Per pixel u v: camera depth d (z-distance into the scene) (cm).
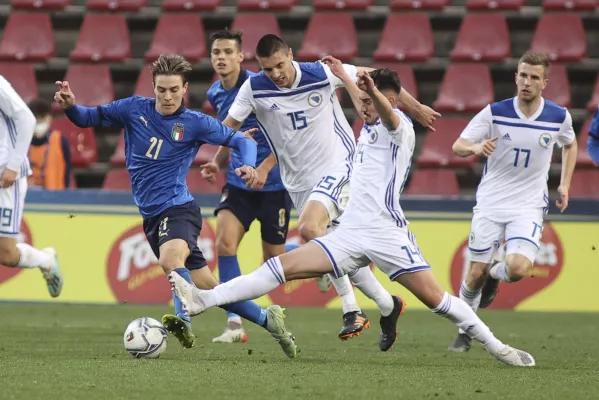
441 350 2884
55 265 3350
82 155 5394
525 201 2977
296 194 2892
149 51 5681
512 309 4400
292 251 2256
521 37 5712
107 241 4359
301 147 2820
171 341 2967
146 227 2478
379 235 2239
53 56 5816
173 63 2372
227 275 3152
